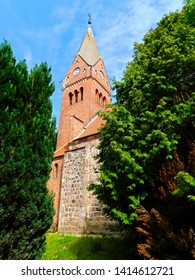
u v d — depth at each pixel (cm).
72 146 2233
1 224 649
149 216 734
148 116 902
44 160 766
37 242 729
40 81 818
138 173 868
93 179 1844
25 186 691
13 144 677
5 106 691
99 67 3603
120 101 1170
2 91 679
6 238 645
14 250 673
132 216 853
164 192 749
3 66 711
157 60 973
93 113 3116
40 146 761
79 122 2805
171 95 941
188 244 616
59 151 2714
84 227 1714
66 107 3344
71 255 1176
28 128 746
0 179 637
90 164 1917
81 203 1823
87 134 2345
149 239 723
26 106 757
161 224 683
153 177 857
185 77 964
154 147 823
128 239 1135
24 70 781
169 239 669
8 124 671
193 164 688
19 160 678
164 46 984
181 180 650
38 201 728
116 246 1211
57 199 2281
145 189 888
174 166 761
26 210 689
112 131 994
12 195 655
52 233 1841
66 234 1747
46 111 822
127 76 1142
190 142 797
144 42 1280
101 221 1653
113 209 906
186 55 952
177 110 848
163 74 955
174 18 1211
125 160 854
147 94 962
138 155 845
